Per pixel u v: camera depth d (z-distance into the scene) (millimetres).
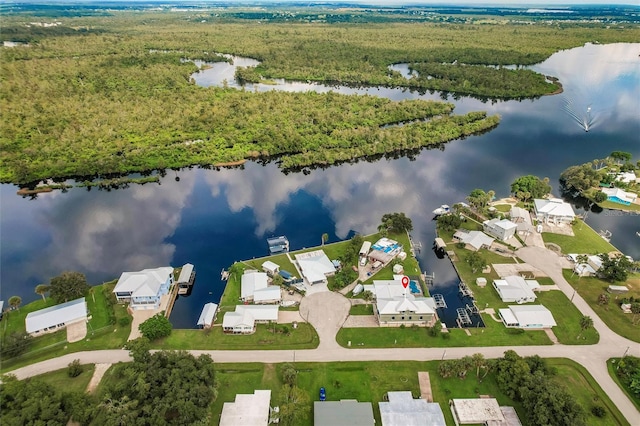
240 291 155375
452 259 174625
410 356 125875
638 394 110938
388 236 192000
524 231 187750
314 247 183375
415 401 107938
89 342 131000
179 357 114125
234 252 184875
